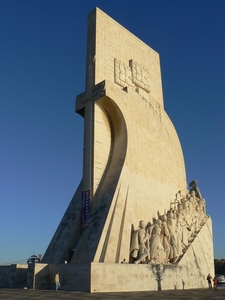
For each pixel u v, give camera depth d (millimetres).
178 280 20281
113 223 18781
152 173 24047
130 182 21188
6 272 19516
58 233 21141
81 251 18359
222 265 58656
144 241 19625
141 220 20516
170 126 29328
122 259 18438
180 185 27828
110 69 24859
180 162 28984
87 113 22734
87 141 22016
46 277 16766
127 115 23234
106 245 17984
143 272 17547
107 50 25141
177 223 23281
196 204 26891
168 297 13469
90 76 23578
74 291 14992
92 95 22781
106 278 15438
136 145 23031
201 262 23891
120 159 21641
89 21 25625
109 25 26203
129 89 24641
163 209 24031
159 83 30359
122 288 16062
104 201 19828
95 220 19203
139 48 29078
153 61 30562
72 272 15672
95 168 21188
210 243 26406
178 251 21922
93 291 14688
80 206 21281
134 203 21094
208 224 27078
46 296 12609
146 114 25719
